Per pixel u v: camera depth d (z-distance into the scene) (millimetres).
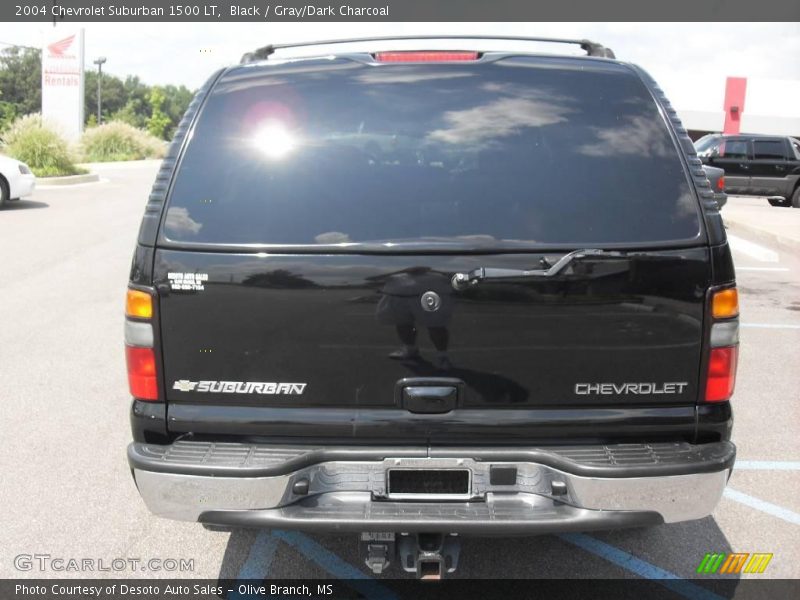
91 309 7617
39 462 4250
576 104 2777
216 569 3277
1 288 8461
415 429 2574
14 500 3826
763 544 3465
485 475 2586
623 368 2555
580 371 2553
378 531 2520
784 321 7605
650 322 2531
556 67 2891
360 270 2514
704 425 2604
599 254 2486
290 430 2600
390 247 2514
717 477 2543
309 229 2559
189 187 2641
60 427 4738
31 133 22438
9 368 5844
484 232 2541
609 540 3492
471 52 2969
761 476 4160
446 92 2816
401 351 2543
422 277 2508
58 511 3729
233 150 2691
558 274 2494
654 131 2713
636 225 2551
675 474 2500
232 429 2613
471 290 2502
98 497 3869
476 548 3418
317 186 2629
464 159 2672
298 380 2582
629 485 2496
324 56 2990
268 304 2539
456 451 2566
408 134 2719
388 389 2572
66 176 22094
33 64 89562
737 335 2609
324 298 2525
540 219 2559
